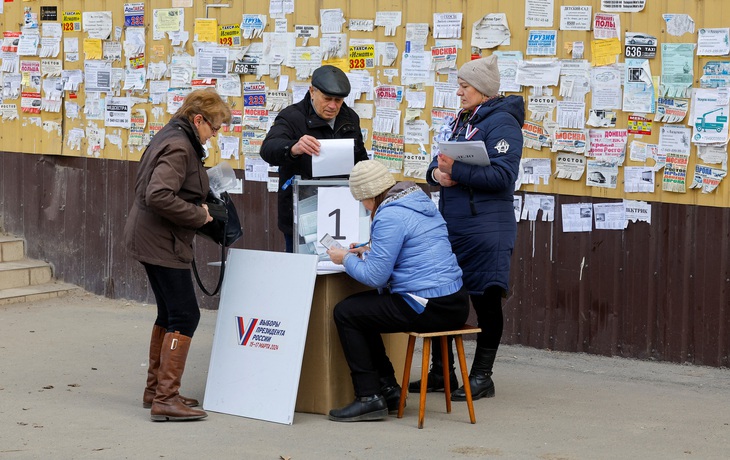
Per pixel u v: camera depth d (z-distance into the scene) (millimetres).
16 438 7996
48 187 14234
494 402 9242
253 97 12586
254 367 8680
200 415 8531
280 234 12586
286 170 9398
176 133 8281
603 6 10570
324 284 8617
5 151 14430
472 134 8977
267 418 8523
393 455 7555
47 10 13984
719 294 10258
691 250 10352
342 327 8445
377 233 8156
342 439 7980
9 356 10883
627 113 10547
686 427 8430
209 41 12812
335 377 8750
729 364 10266
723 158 10125
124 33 13445
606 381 9992
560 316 11078
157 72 13234
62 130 14031
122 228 13711
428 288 8219
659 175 10453
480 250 8945
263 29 12445
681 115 10281
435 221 8422
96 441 7918
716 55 10086
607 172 10680
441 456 7535
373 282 8133
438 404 9172
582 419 8656
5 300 13375
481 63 9000
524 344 11305
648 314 10617
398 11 11578
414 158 11609
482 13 11133
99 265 13938
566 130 10828
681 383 9891
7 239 14359
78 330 12172
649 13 10367
